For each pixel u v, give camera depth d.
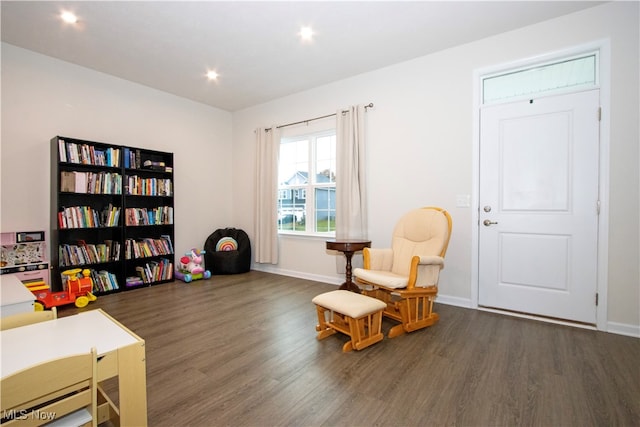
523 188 2.76
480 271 2.97
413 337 2.32
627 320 2.37
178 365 1.91
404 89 3.37
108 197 3.68
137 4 2.42
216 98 4.52
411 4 2.42
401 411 1.47
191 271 4.14
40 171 3.20
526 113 2.74
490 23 2.67
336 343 2.23
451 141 3.09
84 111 3.52
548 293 2.67
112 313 2.85
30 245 3.08
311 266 4.21
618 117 2.38
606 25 2.40
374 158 3.59
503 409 1.49
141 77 3.80
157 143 4.20
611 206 2.41
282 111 4.48
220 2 2.40
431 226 2.75
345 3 2.41
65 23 2.67
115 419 1.26
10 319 1.28
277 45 3.04
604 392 1.62
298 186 4.45
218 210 4.98
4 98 2.99
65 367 0.94
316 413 1.46
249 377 1.77
